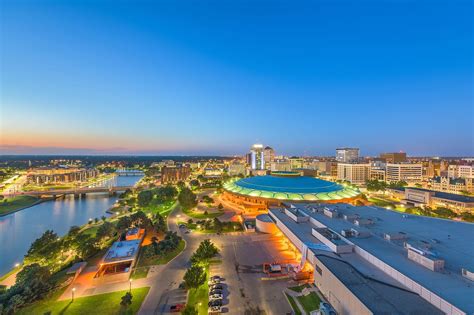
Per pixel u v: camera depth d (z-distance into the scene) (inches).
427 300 1876.2
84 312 2319.1
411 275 2111.2
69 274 3056.1
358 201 6545.3
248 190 6835.6
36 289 2500.0
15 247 4744.1
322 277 2518.5
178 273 3093.0
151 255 3486.7
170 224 5310.0
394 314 1691.7
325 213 4279.0
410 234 3221.0
